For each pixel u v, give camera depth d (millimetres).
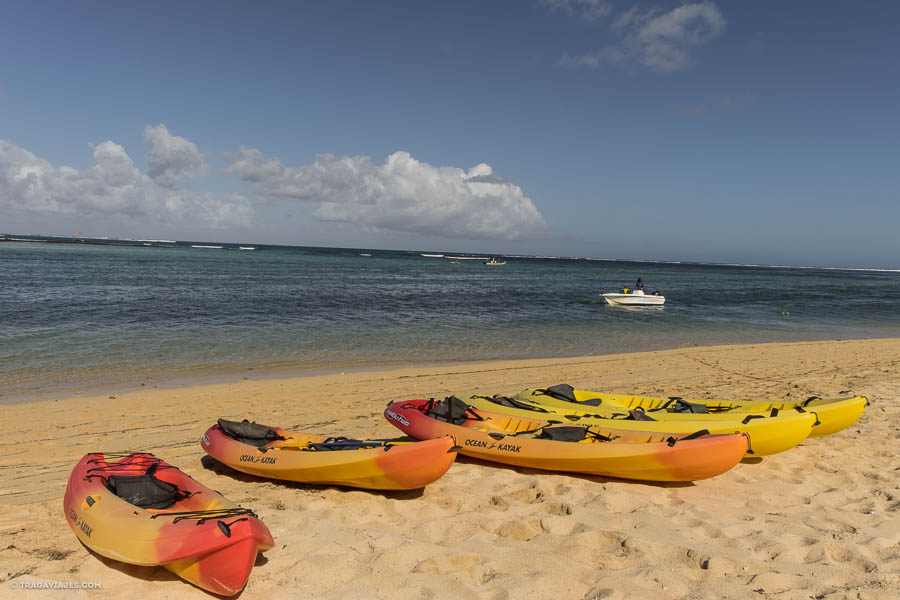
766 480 7145
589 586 4477
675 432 7520
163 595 4301
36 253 73250
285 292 35250
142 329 19281
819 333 25594
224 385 12438
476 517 5738
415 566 4730
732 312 34094
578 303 35406
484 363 15961
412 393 12102
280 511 5871
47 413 9836
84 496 5180
